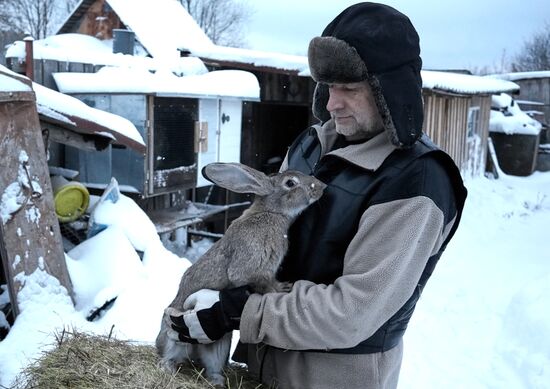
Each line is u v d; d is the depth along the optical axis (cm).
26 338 397
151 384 217
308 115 1112
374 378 209
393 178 196
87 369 228
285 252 236
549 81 1989
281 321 195
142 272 504
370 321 190
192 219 729
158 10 1122
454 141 1350
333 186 216
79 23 1325
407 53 196
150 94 611
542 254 888
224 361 240
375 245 190
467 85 1219
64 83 643
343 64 195
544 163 1812
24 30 2752
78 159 666
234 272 231
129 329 440
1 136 412
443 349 537
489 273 776
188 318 211
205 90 694
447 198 200
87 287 484
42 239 440
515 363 501
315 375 211
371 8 201
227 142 774
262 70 929
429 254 192
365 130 214
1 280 504
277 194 240
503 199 1327
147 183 635
